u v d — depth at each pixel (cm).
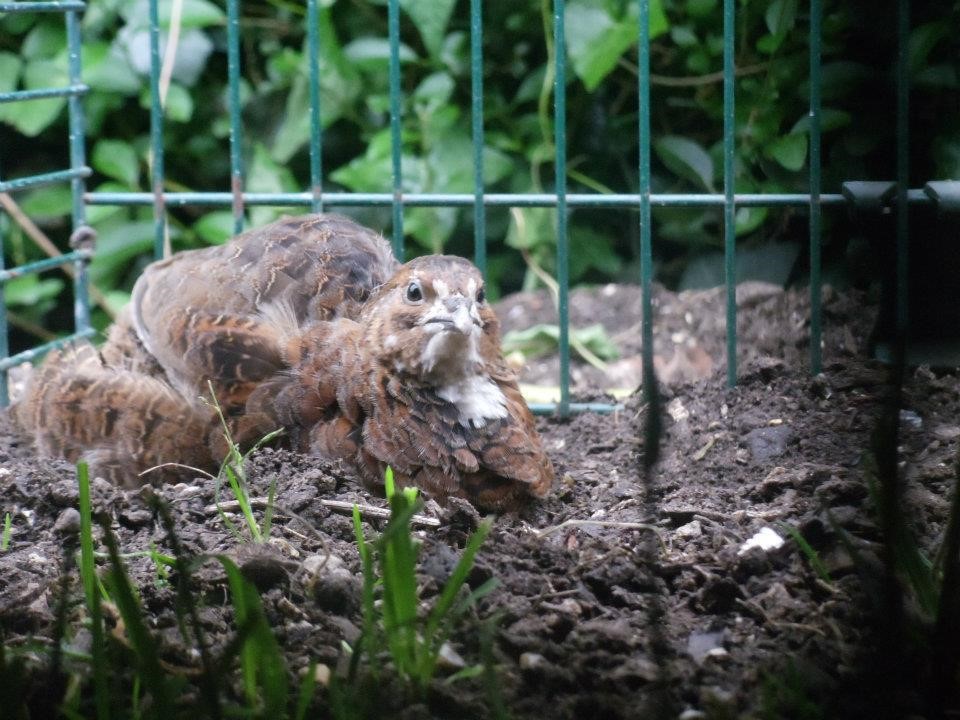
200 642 66
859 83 95
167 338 83
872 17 95
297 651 70
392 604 68
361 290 85
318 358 82
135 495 79
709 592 72
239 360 82
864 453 80
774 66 98
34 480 79
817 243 87
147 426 81
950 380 86
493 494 80
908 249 87
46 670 68
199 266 86
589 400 92
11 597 72
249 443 81
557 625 71
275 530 76
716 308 100
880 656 68
